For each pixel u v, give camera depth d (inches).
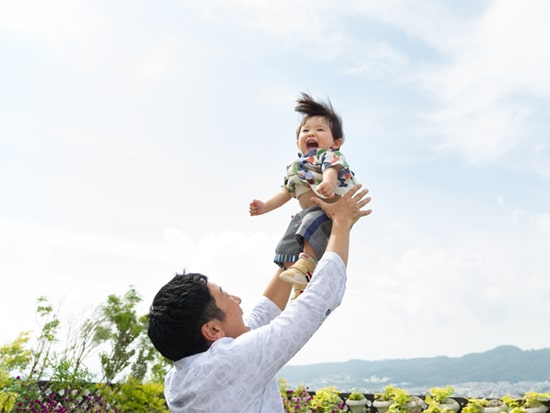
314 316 55.2
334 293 57.4
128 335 293.9
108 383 279.1
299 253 76.6
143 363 294.8
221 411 51.2
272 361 52.5
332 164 81.7
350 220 64.8
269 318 73.4
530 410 231.1
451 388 261.1
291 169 86.3
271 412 55.2
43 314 275.4
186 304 55.8
